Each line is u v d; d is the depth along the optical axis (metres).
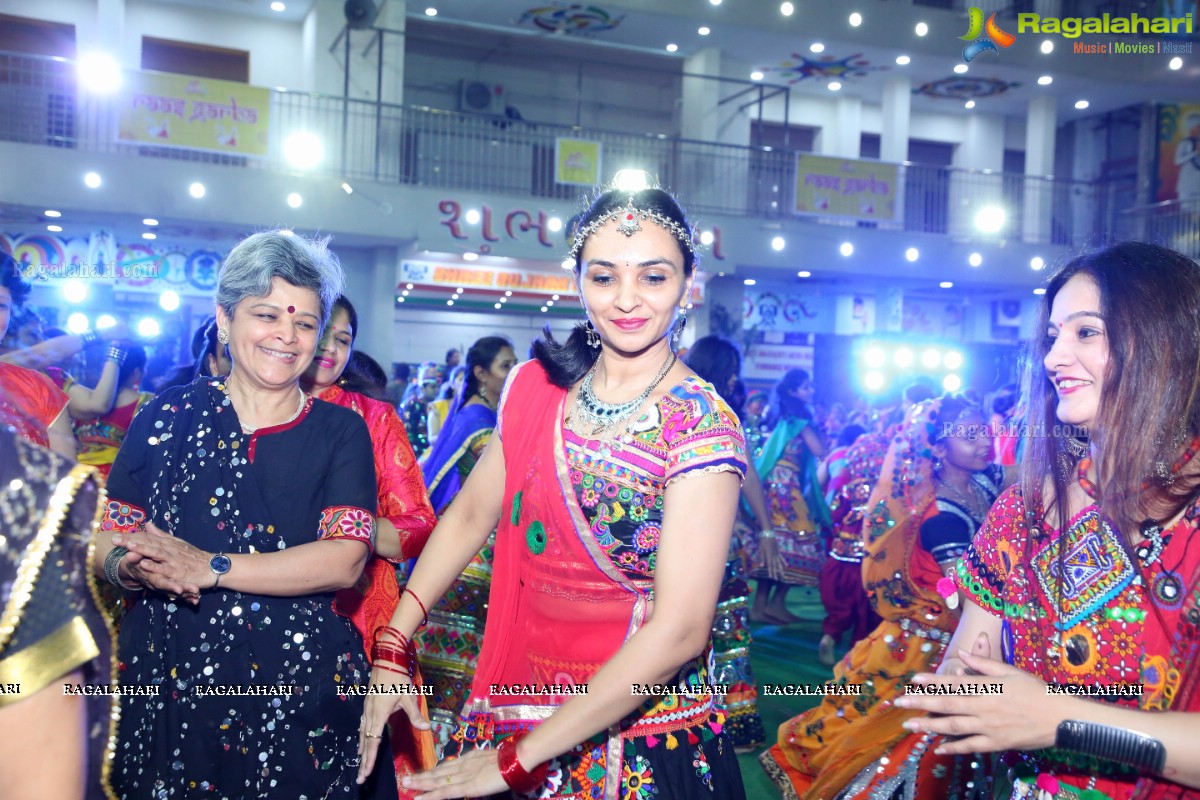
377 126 11.68
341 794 1.83
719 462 1.42
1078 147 17.14
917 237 13.74
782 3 13.53
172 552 1.66
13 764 0.86
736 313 14.01
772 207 13.56
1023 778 1.42
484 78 15.37
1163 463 1.27
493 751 1.44
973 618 1.52
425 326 13.54
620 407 1.52
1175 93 15.39
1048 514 1.42
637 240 1.48
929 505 2.88
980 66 14.60
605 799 1.51
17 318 2.76
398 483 2.31
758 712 3.73
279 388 1.88
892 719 2.76
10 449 0.89
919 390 5.05
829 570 4.88
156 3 12.86
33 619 0.87
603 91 15.95
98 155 10.30
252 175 10.88
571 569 1.54
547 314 13.80
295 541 1.83
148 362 4.03
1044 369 1.46
